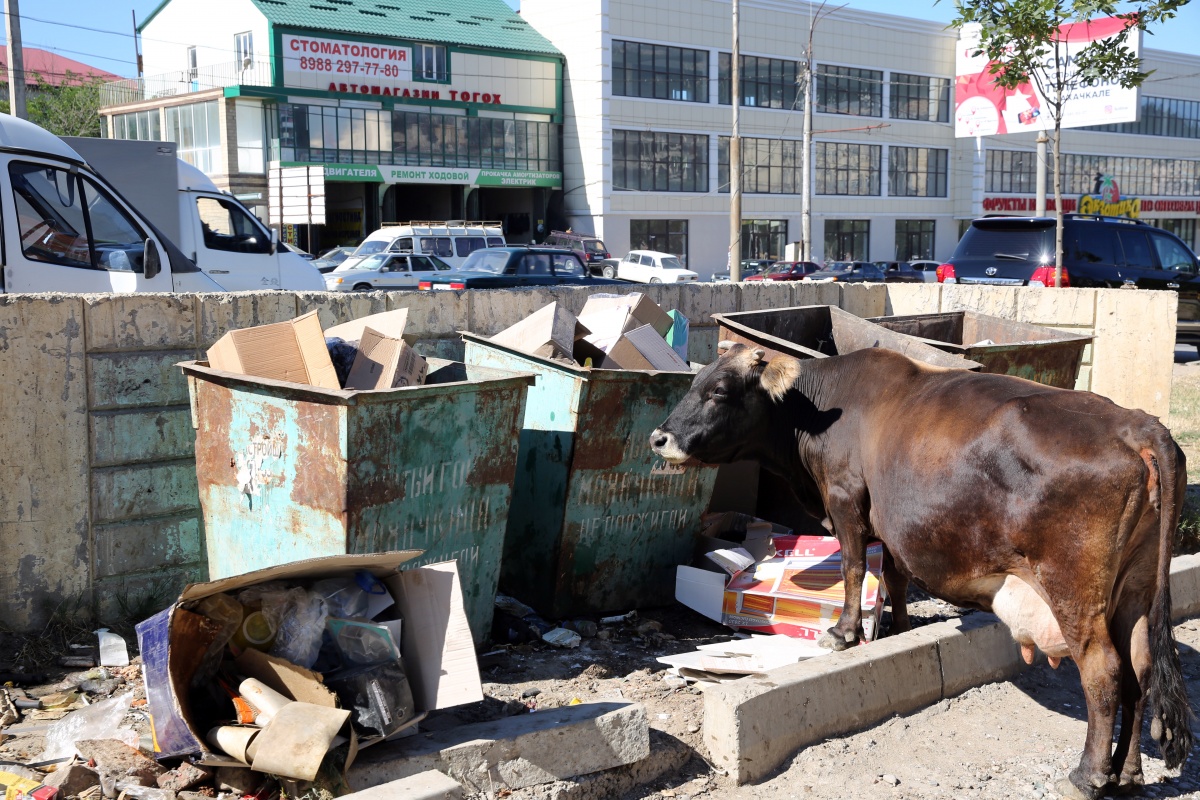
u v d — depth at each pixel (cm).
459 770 404
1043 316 982
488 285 2244
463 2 4978
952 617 636
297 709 380
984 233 1791
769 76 5353
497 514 537
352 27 4403
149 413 565
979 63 3938
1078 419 416
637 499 602
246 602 414
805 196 3772
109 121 4822
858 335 750
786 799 433
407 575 435
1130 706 429
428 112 4638
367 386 536
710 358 839
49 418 532
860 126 5681
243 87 4119
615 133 4909
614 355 611
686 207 5147
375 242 3206
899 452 474
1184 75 6562
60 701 473
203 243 1215
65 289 866
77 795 392
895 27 5744
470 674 414
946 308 1003
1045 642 435
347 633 418
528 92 4891
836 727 481
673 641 587
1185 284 1800
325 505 479
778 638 563
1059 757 470
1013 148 6122
